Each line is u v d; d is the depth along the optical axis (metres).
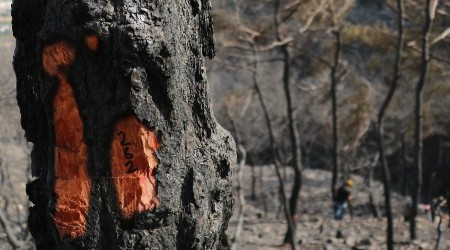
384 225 20.44
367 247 16.91
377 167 31.34
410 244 17.23
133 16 2.50
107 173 2.64
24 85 2.80
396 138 27.28
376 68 23.38
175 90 2.63
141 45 2.50
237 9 18.66
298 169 17.31
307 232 19.20
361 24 22.69
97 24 2.50
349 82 25.41
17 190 15.37
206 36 2.96
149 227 2.65
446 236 18.23
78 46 2.54
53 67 2.60
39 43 2.59
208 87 2.92
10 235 10.95
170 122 2.64
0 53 12.92
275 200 25.12
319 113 28.20
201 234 2.76
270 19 19.81
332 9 20.19
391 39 21.25
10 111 14.35
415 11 20.77
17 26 2.77
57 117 2.64
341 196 21.67
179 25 2.70
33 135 2.83
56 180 2.68
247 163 29.84
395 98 25.88
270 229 19.42
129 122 2.58
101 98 2.59
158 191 2.63
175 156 2.67
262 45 20.48
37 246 2.89
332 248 16.78
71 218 2.68
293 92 27.69
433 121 26.03
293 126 17.42
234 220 20.72
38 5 2.70
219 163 2.90
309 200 25.41
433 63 21.48
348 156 28.03
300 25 21.80
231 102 22.25
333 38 24.17
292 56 25.53
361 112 26.05
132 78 2.53
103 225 2.67
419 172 17.30
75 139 2.64
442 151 27.80
